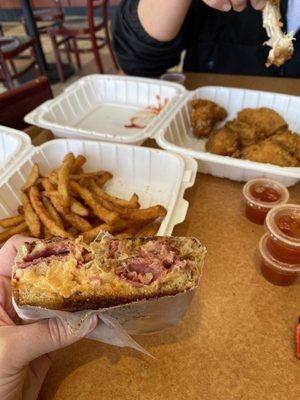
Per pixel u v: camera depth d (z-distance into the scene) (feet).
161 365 0.72
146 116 1.57
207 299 0.84
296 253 0.80
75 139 1.25
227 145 1.27
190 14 1.81
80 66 4.22
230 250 0.96
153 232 0.97
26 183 1.09
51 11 4.24
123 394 0.68
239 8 1.20
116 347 0.76
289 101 1.42
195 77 1.83
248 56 1.86
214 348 0.74
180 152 1.17
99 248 0.67
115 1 5.33
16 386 0.63
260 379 0.69
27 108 1.57
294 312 0.80
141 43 1.71
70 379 0.71
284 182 1.12
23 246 0.68
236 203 1.12
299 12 1.57
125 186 1.21
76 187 1.08
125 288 0.62
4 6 5.84
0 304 0.72
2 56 3.10
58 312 0.61
